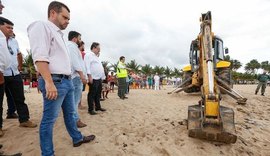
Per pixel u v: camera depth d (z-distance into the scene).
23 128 3.66
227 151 3.14
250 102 7.29
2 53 3.05
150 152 2.99
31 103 6.56
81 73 3.64
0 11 3.41
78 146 3.00
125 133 3.63
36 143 3.09
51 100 2.33
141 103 6.66
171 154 2.97
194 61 8.34
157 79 16.48
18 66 3.91
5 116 4.71
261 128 4.34
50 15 2.46
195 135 3.16
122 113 5.05
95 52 4.85
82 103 6.43
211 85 3.23
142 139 3.42
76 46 3.73
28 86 12.22
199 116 3.36
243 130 4.09
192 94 9.17
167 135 3.61
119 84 7.68
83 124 3.88
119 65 7.62
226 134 2.99
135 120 4.46
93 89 4.73
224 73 7.86
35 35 2.17
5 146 3.00
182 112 5.34
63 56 2.44
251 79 52.34
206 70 3.62
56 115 2.42
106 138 3.37
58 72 2.37
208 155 3.01
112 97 8.25
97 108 5.17
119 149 3.01
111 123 4.15
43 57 2.14
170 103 6.74
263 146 3.47
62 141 3.18
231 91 6.92
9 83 3.60
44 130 2.34
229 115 3.28
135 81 20.19
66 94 2.72
